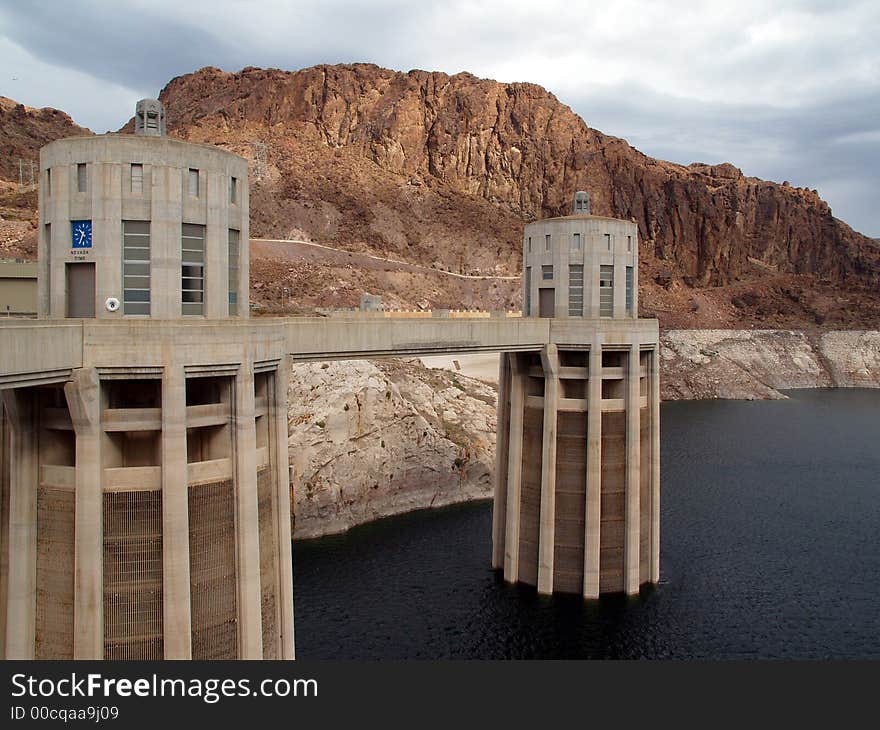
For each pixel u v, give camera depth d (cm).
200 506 3769
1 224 19388
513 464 7331
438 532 9125
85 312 3806
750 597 7144
